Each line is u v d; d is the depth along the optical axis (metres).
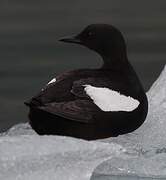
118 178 9.62
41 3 69.81
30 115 11.39
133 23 58.84
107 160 9.94
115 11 65.56
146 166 9.79
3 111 33.59
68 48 49.12
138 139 11.94
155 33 54.03
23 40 52.03
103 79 11.80
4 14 64.12
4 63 44.56
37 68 43.31
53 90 11.37
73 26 58.66
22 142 10.20
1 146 10.08
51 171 9.72
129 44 50.16
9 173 9.67
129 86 11.94
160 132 12.16
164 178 9.62
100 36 12.43
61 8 67.62
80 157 10.04
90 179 9.63
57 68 43.78
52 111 11.14
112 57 12.30
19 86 38.78
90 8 67.75
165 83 13.85
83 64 44.94
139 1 70.31
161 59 45.09
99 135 11.61
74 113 11.30
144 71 41.91
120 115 11.66
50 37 53.44
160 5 68.00
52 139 10.34
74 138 10.47
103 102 11.54
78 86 11.51
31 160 9.85
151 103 13.38
